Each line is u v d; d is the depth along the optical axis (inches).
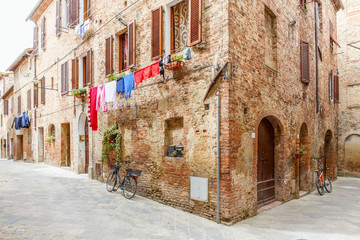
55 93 581.6
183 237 196.4
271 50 314.7
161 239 191.0
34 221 217.0
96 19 428.1
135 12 341.7
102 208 264.8
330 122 554.3
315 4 463.2
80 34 457.4
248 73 256.5
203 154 246.5
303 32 406.0
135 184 304.5
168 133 295.3
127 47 377.4
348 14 630.5
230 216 226.1
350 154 614.9
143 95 321.7
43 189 350.3
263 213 276.5
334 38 610.5
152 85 308.2
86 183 394.9
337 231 227.0
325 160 560.4
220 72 232.4
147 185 311.4
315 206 317.1
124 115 353.4
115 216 240.5
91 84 438.9
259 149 301.6
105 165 394.9
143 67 325.1
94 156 427.8
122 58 388.2
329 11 571.2
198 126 252.2
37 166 609.3
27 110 743.1
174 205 274.4
